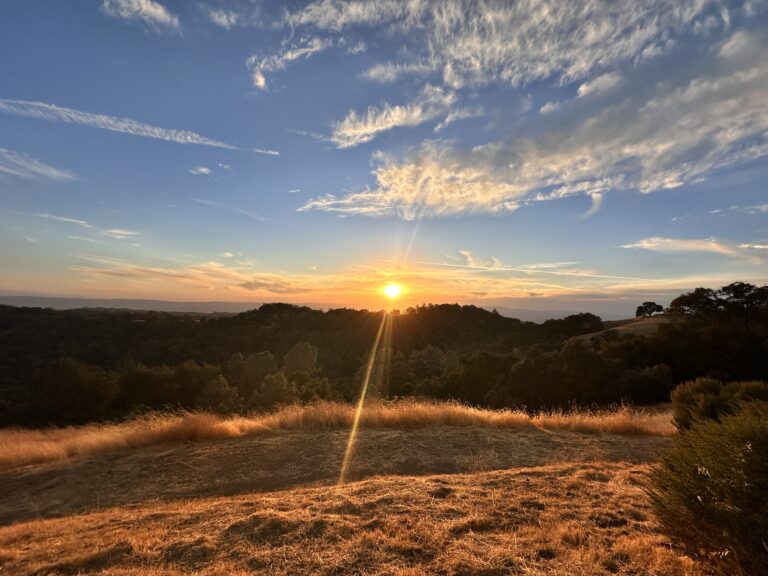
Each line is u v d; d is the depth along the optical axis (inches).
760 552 92.0
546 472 205.9
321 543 128.7
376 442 311.7
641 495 164.7
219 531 142.9
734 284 1480.1
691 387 303.3
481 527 137.2
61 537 153.9
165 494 229.5
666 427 379.6
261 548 127.6
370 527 139.5
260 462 275.1
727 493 98.1
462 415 383.9
